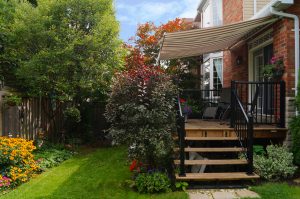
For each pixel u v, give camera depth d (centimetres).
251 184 655
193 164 679
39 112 1133
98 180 720
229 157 816
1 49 1052
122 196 603
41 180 726
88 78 1101
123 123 711
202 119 1178
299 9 779
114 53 1163
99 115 1385
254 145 809
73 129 1326
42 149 991
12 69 1063
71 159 983
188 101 1376
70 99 1205
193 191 621
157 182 625
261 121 858
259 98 1009
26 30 1005
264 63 980
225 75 1419
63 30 1058
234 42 1160
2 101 917
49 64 1016
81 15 1102
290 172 671
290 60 778
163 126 703
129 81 727
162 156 686
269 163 685
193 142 826
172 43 916
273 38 861
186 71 1750
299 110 725
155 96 696
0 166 721
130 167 772
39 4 1071
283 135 791
